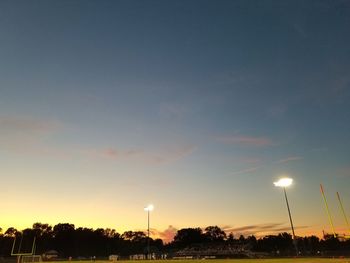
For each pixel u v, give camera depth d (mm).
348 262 43812
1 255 140125
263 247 161625
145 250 157625
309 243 149625
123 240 174125
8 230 155625
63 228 168625
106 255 164375
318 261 48062
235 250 121125
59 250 160750
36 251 154250
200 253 119125
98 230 174250
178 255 120688
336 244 133625
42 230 165250
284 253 103438
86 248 163625
